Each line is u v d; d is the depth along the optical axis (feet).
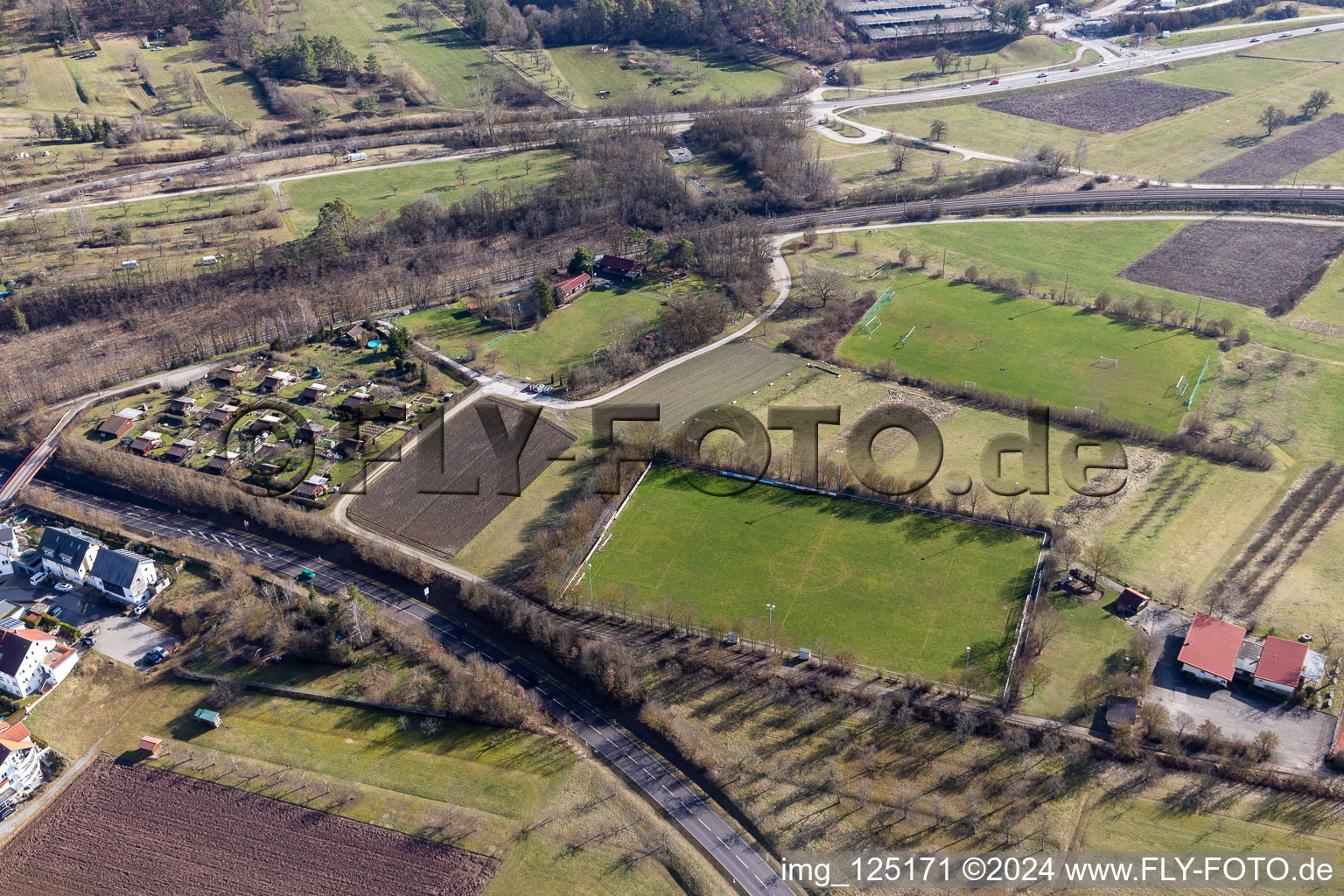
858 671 619.26
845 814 538.88
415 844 534.78
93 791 573.33
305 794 563.89
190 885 520.01
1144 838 518.78
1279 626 638.94
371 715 614.75
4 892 521.24
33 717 623.77
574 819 544.62
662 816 547.90
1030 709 590.14
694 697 611.47
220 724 612.29
